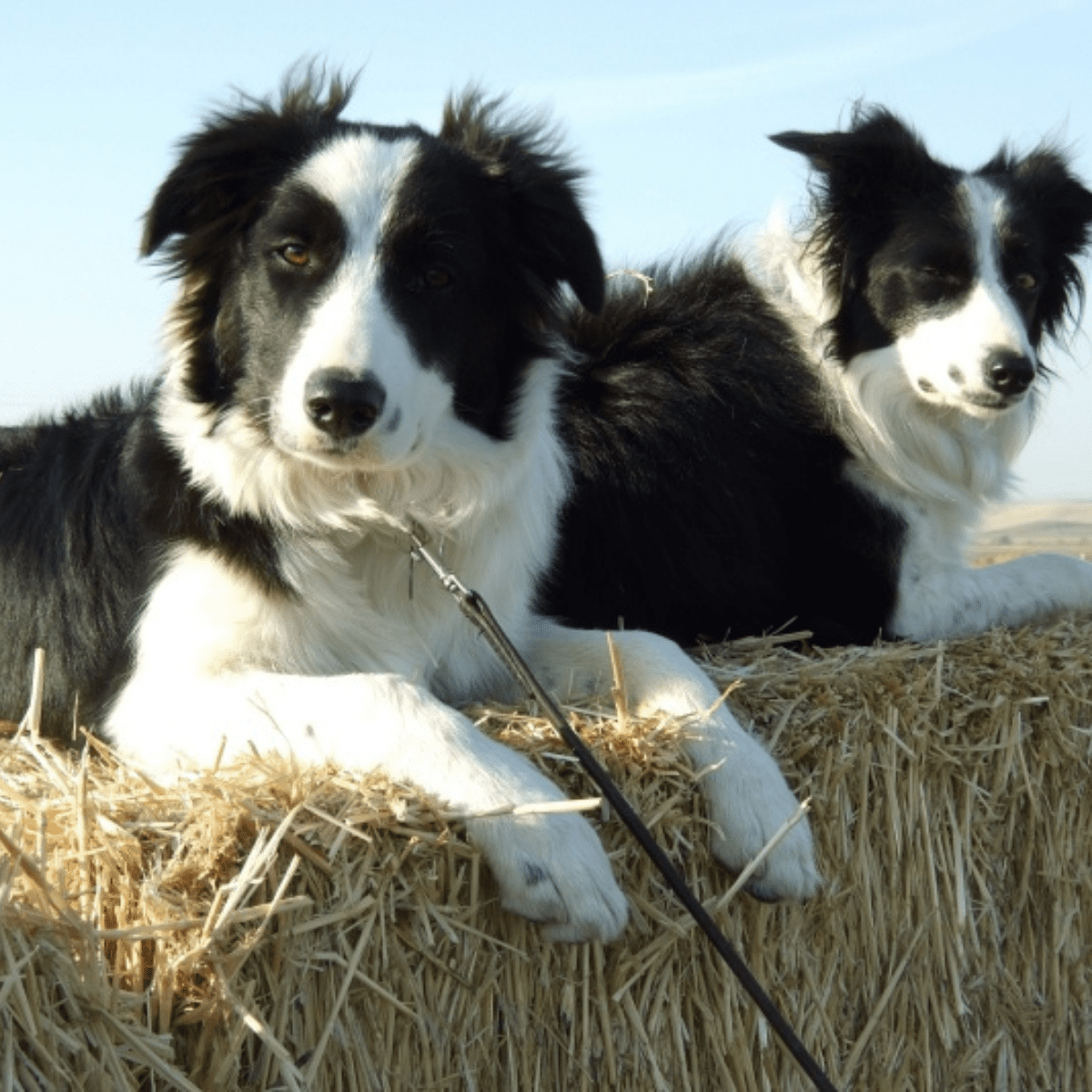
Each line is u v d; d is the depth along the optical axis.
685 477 1.74
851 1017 1.50
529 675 1.39
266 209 1.49
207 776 1.34
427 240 1.48
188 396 1.51
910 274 1.75
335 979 1.32
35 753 1.39
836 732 1.50
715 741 1.43
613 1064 1.39
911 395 1.77
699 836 1.42
